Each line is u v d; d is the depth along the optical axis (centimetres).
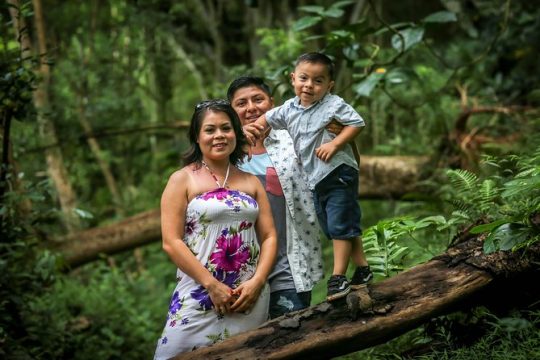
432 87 832
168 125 904
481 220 397
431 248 470
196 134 358
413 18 1149
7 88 466
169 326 350
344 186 354
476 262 361
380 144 875
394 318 342
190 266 340
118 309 678
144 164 1080
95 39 1011
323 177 353
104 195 1038
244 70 809
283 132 401
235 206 348
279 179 389
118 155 1062
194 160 364
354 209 358
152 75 1068
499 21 827
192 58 1084
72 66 973
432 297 349
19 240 509
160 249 907
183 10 1028
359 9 948
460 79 837
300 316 342
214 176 358
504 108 677
